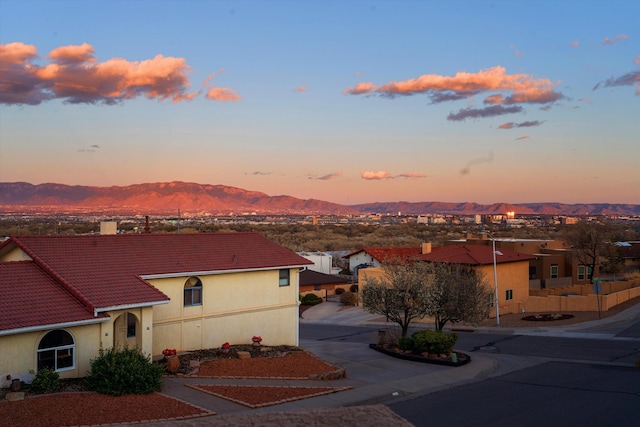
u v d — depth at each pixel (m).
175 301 23.98
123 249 24.39
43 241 22.72
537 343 31.16
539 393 19.81
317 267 65.69
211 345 25.12
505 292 42.81
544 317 38.84
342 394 19.19
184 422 14.77
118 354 18.31
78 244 23.50
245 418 15.32
